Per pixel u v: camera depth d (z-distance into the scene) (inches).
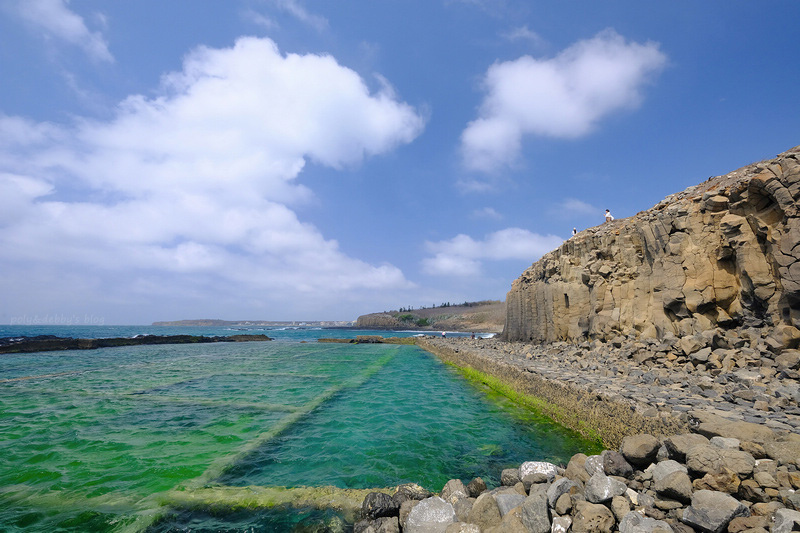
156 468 358.6
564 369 677.9
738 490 203.2
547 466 281.6
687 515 192.9
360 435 470.6
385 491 314.8
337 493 306.8
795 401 362.3
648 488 239.8
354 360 1472.7
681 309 691.4
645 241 811.4
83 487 315.3
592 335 918.4
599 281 916.6
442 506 245.4
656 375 535.8
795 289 502.0
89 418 543.2
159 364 1279.5
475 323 6594.5
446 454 406.3
